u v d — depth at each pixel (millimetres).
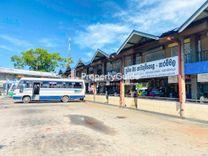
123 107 20172
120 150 6754
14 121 11945
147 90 20422
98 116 14148
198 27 11602
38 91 25031
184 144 7480
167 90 18250
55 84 25922
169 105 14484
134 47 18234
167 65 14484
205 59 14156
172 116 14078
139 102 18016
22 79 24719
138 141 7852
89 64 29281
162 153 6492
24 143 7480
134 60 22250
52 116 13969
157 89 18953
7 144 7363
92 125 10938
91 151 6621
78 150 6711
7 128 10016
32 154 6336
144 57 20891
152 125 10992
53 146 7129
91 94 29078
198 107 12109
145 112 16438
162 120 12586
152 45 16469
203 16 11242
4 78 44125
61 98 26109
